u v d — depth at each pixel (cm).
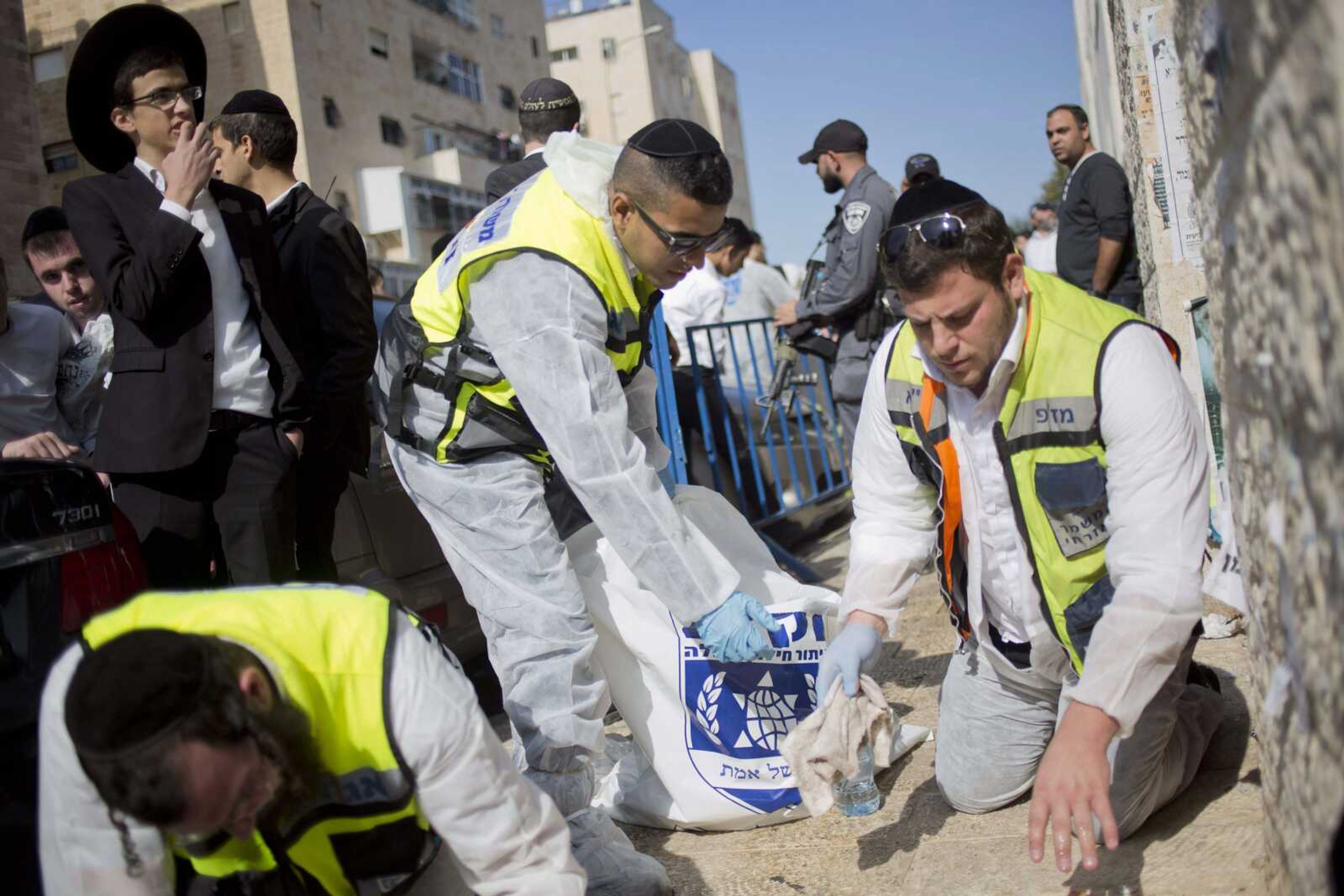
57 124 2892
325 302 328
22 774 191
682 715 274
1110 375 203
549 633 246
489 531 249
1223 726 269
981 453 221
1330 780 121
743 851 265
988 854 236
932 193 198
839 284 501
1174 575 193
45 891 152
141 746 125
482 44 4109
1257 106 118
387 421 259
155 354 279
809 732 221
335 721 153
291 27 3039
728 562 268
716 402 595
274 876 164
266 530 292
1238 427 155
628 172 231
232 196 304
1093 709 193
